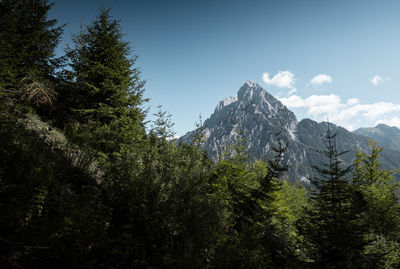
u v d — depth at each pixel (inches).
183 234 157.8
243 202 291.0
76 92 438.3
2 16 368.5
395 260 240.7
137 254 127.4
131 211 156.1
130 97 442.3
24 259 96.6
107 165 204.8
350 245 197.6
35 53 393.1
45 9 419.8
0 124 158.9
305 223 249.6
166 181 199.8
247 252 164.6
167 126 269.6
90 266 103.0
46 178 130.8
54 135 265.6
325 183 239.9
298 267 192.5
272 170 316.2
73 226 113.1
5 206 103.6
